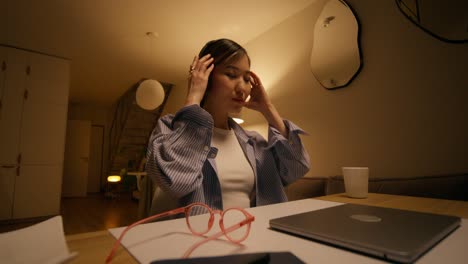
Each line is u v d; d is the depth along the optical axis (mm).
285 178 944
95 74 4035
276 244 315
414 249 259
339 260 265
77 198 5359
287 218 403
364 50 1652
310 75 2072
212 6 2225
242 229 388
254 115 2652
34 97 3131
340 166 1759
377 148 1548
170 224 414
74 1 2174
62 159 3266
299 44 2219
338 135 1792
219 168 755
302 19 2215
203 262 246
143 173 4430
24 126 3045
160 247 304
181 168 613
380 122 1543
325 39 1907
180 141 654
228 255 259
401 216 417
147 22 2490
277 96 2379
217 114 862
